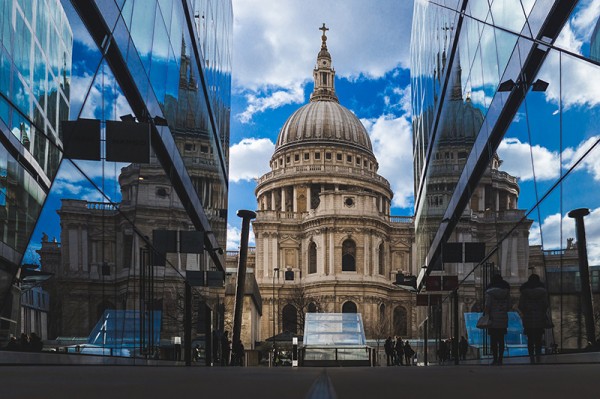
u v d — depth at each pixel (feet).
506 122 47.67
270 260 385.91
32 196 29.63
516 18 41.50
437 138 90.07
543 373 17.33
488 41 51.78
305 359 128.26
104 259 42.83
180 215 72.13
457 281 78.07
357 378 15.49
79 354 36.96
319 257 374.22
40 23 29.68
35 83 29.19
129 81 47.09
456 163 72.69
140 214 53.98
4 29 25.09
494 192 52.75
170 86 63.31
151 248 58.08
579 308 30.40
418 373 18.21
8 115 25.99
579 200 30.14
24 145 28.22
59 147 33.24
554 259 35.12
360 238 372.58
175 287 69.82
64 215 34.68
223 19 110.83
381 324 364.58
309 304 377.71
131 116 49.88
